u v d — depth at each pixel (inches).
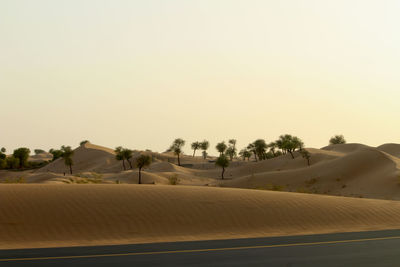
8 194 1044.5
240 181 4222.4
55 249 692.7
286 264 576.7
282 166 5585.6
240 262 585.6
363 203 1327.5
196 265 561.9
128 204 1070.4
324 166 4165.8
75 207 1017.5
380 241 798.5
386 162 3949.3
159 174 4938.5
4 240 826.2
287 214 1141.7
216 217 1069.1
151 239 879.1
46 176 3932.1
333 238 842.8
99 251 670.5
